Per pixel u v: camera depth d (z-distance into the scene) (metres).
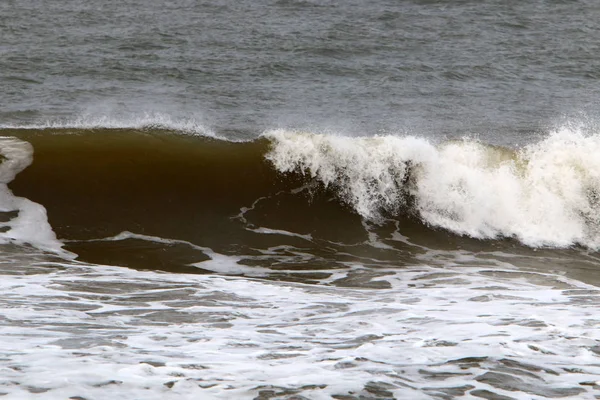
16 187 35.66
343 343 19.47
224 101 57.31
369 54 74.31
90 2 93.56
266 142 39.56
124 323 21.17
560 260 34.22
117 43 73.12
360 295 26.50
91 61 66.19
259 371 16.97
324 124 52.84
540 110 59.34
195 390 15.70
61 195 35.69
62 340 18.92
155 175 37.75
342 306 24.25
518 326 21.17
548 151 39.62
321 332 20.70
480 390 16.08
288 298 25.39
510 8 96.12
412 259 33.22
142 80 61.75
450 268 31.98
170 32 78.69
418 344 19.20
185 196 36.97
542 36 84.12
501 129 53.66
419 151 38.47
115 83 60.38
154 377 16.28
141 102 55.50
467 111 58.19
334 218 37.03
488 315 22.78
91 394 15.16
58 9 88.62
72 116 50.34
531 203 37.94
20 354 17.44
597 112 59.41
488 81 67.81
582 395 16.00
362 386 16.14
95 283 26.06
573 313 23.22
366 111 56.81
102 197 36.03
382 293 26.98
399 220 37.28
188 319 22.00
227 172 38.44
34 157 37.69
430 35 82.69
